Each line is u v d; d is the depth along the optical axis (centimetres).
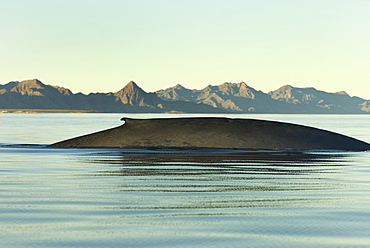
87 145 5119
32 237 1683
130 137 5050
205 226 1834
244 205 2202
